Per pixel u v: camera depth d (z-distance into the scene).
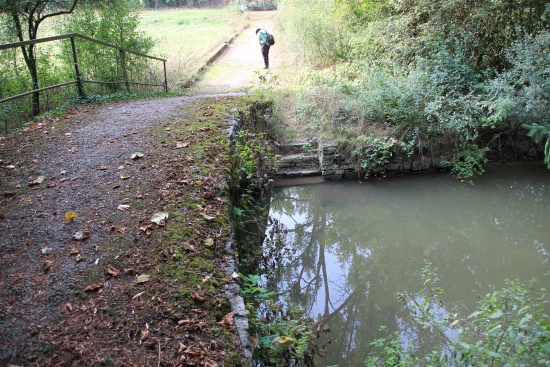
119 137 5.41
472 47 9.58
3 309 2.61
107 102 7.66
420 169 8.41
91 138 5.38
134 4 11.27
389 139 8.12
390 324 4.62
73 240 3.29
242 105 7.39
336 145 8.21
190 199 3.96
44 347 2.37
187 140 5.29
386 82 8.63
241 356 2.50
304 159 8.56
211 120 6.16
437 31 9.66
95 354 2.36
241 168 5.21
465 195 7.83
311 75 11.41
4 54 8.36
